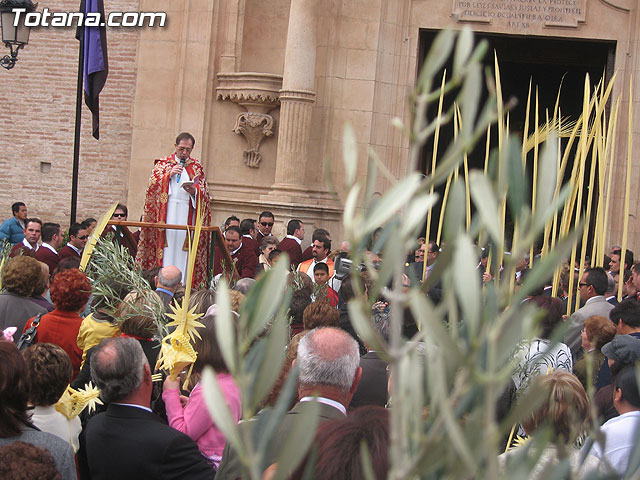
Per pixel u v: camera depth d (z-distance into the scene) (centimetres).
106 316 502
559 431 303
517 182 80
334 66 1397
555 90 1912
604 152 678
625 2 1368
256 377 83
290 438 82
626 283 824
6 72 1552
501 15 1399
